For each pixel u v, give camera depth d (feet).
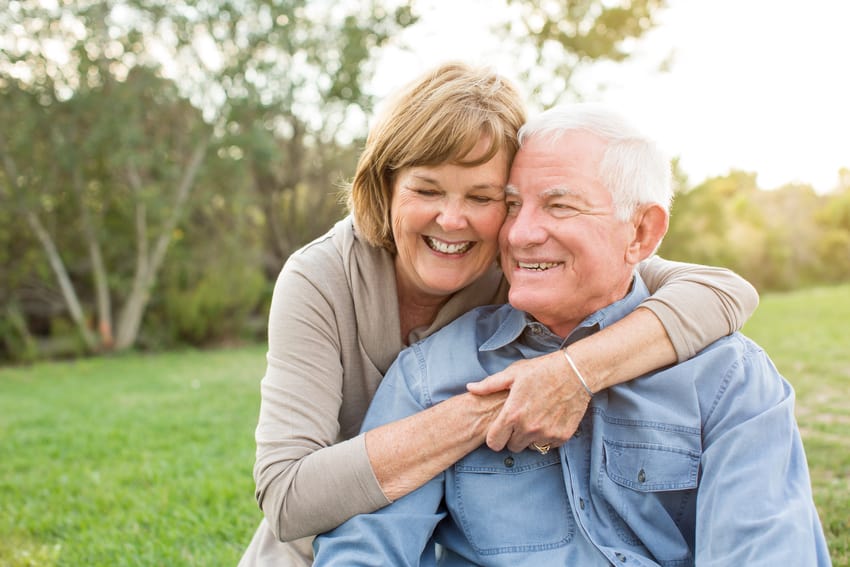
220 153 46.09
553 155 5.31
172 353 44.39
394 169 5.60
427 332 6.36
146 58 43.29
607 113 5.39
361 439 5.38
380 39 51.13
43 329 46.62
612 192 5.32
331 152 55.47
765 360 5.66
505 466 5.60
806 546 4.87
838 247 74.64
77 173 42.86
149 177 46.26
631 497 5.48
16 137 41.60
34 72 41.88
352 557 5.22
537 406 5.16
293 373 5.78
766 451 5.19
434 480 5.55
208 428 19.74
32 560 10.45
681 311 5.47
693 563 5.45
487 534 5.57
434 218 5.57
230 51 45.39
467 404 5.35
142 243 45.27
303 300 5.91
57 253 45.11
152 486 14.17
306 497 5.27
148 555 10.39
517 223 5.41
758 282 69.62
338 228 6.40
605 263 5.41
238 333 48.55
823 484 12.48
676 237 62.64
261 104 46.62
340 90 51.65
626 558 5.28
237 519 11.64
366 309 6.01
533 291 5.47
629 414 5.50
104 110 42.09
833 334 33.35
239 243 49.26
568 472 5.49
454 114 5.28
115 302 47.50
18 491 14.23
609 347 5.29
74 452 17.43
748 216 74.69
